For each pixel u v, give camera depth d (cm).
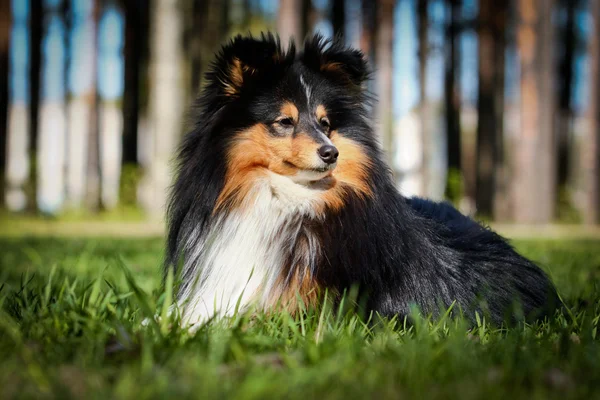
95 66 2389
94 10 2359
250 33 491
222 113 444
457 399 245
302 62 471
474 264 466
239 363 294
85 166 2419
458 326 381
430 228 474
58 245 1080
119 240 1209
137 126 2662
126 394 241
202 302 417
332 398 242
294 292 412
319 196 425
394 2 2152
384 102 2123
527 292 474
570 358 311
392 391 253
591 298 494
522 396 250
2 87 2406
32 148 2431
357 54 475
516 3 2000
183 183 446
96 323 339
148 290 549
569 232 1697
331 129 452
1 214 2256
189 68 2469
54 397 244
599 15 2122
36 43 2427
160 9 1778
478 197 2441
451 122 2566
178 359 287
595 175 2184
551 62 1969
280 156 434
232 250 424
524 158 2009
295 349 331
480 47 2397
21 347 304
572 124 2942
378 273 414
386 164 465
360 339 337
